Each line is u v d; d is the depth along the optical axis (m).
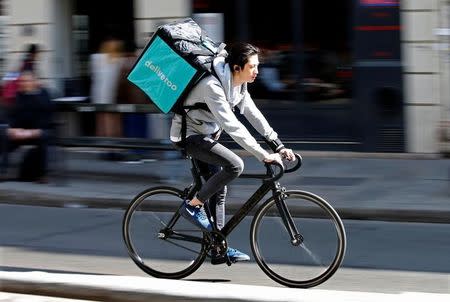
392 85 14.57
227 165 6.71
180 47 6.70
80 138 12.70
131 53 15.16
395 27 14.44
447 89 14.25
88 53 16.62
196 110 6.76
